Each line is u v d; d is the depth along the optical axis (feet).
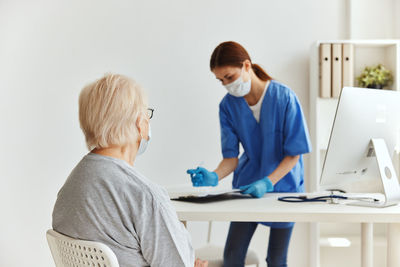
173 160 10.30
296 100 6.72
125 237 3.46
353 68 9.74
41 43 10.43
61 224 3.62
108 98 3.61
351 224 10.06
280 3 10.19
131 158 3.87
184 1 10.28
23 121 10.47
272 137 6.77
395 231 5.28
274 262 6.98
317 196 5.99
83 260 3.48
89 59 10.37
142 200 3.45
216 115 10.27
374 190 5.84
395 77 9.34
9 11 10.43
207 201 5.63
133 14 10.32
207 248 8.04
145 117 3.89
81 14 10.37
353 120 5.11
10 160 10.50
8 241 10.54
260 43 10.22
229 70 6.47
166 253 3.47
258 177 7.09
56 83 10.42
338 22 10.14
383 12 10.00
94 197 3.45
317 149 9.40
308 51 10.14
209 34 10.27
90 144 3.69
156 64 10.30
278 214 4.83
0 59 10.46
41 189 10.48
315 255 9.50
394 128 5.63
